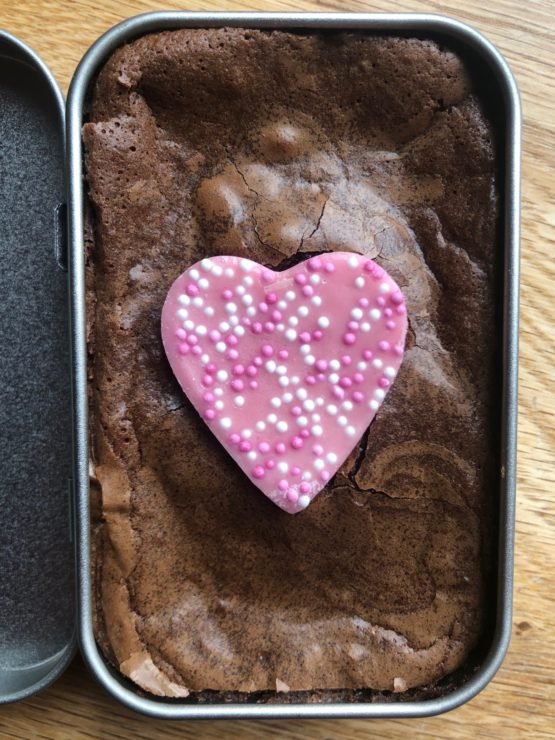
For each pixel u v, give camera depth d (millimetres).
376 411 103
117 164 102
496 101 105
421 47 104
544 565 117
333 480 104
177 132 106
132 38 102
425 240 107
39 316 116
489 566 106
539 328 118
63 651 109
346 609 106
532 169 118
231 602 106
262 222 104
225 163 106
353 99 106
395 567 106
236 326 100
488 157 105
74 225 99
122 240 102
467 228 106
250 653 105
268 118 106
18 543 115
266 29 103
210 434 104
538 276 118
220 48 102
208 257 104
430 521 106
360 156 108
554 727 116
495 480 106
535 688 116
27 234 116
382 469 105
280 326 100
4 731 112
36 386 116
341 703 103
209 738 113
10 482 115
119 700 100
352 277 101
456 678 106
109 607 102
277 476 101
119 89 101
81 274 99
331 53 104
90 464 102
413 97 105
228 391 101
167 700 103
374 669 105
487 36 118
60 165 116
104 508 101
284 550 105
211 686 103
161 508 104
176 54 102
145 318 103
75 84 99
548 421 118
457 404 105
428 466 105
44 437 116
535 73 118
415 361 105
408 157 108
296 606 106
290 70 104
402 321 101
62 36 116
